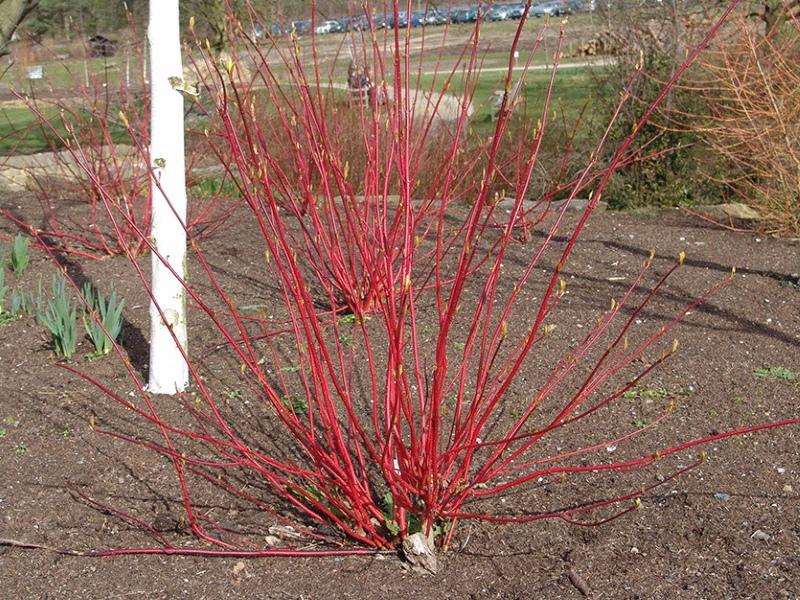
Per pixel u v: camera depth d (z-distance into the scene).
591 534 2.94
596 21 9.69
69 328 4.34
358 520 2.84
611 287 5.24
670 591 2.63
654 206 8.91
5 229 6.71
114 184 6.71
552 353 4.32
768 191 6.40
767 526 2.94
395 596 2.65
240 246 6.11
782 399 3.87
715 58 7.14
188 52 3.70
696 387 3.99
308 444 3.20
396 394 2.65
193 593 2.68
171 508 3.14
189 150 8.85
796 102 6.15
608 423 3.66
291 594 2.67
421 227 6.31
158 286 3.82
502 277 5.35
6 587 2.71
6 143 11.02
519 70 14.56
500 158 7.60
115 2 9.40
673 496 3.13
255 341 4.50
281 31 4.27
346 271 4.54
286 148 5.86
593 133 9.40
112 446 3.51
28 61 8.66
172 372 3.91
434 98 10.98
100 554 2.84
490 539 2.95
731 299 5.06
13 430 3.64
